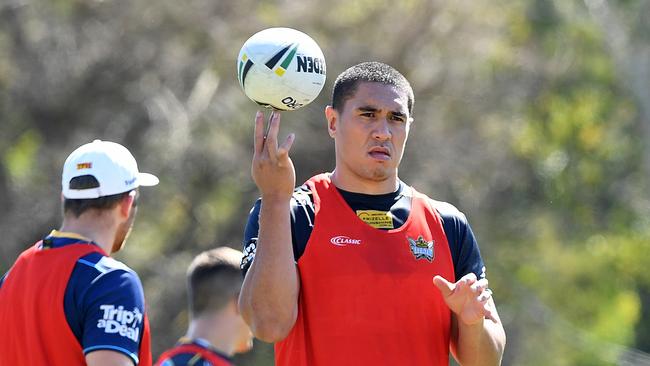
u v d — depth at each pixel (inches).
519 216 3331.7
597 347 3270.2
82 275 745.0
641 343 3700.8
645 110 3838.6
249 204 2888.8
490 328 751.1
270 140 708.7
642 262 3757.4
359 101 754.2
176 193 2903.5
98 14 3174.2
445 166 3029.0
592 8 3880.4
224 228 2893.7
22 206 3031.5
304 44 734.5
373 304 724.0
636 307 3634.4
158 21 3144.7
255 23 3100.4
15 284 761.6
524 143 3499.0
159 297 2768.2
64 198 784.9
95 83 3134.8
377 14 3115.2
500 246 3211.1
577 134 3868.1
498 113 3287.4
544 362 3164.4
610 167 3909.9
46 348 737.6
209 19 3112.7
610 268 3668.8
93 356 726.5
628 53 3853.3
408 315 728.3
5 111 3127.5
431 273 740.0
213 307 922.7
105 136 3056.1
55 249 760.3
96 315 733.9
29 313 744.3
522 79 3575.3
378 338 721.0
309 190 760.3
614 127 3983.8
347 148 754.8
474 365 747.4
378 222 745.6
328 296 725.3
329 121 784.9
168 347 2748.5
